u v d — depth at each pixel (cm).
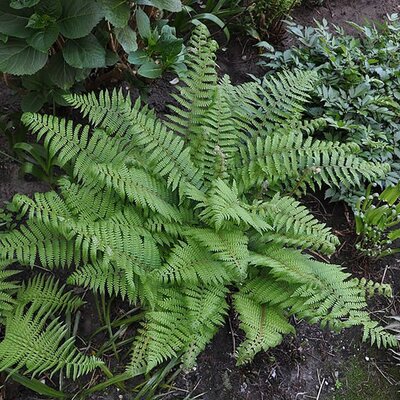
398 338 165
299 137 163
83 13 148
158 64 173
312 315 145
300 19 234
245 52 217
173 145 156
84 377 149
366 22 220
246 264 142
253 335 140
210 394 152
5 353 136
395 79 203
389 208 171
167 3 156
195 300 142
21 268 161
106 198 152
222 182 150
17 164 176
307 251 178
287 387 157
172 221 154
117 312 158
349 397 158
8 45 148
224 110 163
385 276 179
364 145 186
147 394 148
